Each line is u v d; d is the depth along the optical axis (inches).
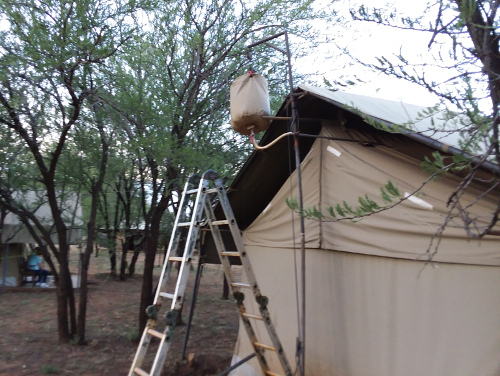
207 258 273.9
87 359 276.5
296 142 168.9
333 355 177.0
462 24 80.7
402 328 148.9
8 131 305.3
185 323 382.9
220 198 163.3
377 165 162.1
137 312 426.9
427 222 140.6
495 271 124.6
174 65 317.7
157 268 847.7
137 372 146.9
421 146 143.9
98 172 358.3
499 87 82.5
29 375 246.8
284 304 211.2
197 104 317.7
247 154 344.5
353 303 170.6
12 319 390.9
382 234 157.5
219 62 314.2
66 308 312.8
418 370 140.6
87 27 250.8
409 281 148.5
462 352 128.8
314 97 181.2
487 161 86.9
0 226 498.0
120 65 297.6
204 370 248.5
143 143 253.3
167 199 312.5
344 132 181.0
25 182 352.2
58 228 309.7
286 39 182.1
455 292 133.4
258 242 236.8
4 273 541.3
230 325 377.4
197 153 260.5
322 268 189.5
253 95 174.4
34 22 236.4
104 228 622.8
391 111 174.4
